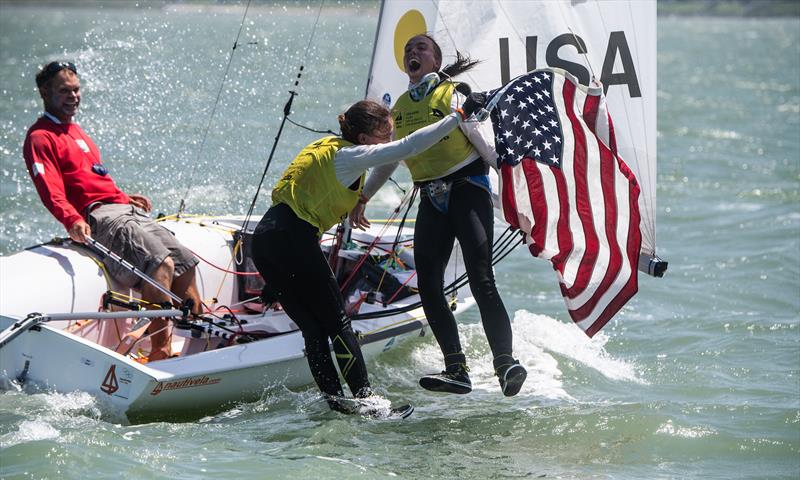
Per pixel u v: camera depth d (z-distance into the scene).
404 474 15.23
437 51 17.14
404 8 20.67
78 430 15.68
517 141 16.73
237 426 16.81
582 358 21.94
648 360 22.00
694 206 38.72
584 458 16.33
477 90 20.39
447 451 16.28
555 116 17.17
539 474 15.58
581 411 18.38
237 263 21.45
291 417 17.36
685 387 20.19
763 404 19.02
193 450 15.52
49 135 18.27
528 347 22.44
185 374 16.20
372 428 17.00
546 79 17.33
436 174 16.69
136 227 18.36
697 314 25.62
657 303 26.66
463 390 16.50
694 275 29.36
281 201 16.34
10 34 134.62
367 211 35.62
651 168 19.69
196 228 21.41
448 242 17.00
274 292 16.92
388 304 20.22
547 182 16.95
